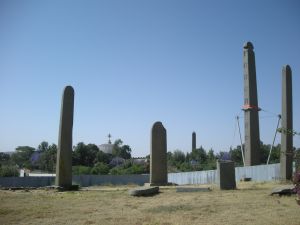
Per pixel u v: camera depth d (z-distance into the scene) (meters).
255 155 48.25
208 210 15.09
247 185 27.25
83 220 14.18
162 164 30.61
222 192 20.98
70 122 27.41
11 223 14.30
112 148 120.38
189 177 47.16
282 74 31.47
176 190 22.78
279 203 16.06
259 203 16.33
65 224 13.70
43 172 77.88
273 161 48.75
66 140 27.14
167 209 15.63
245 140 49.09
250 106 48.81
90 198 20.58
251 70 49.28
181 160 86.69
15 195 22.62
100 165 69.81
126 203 18.09
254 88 49.25
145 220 13.59
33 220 14.69
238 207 15.57
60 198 20.97
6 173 56.50
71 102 27.53
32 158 93.56
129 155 117.62
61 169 26.80
